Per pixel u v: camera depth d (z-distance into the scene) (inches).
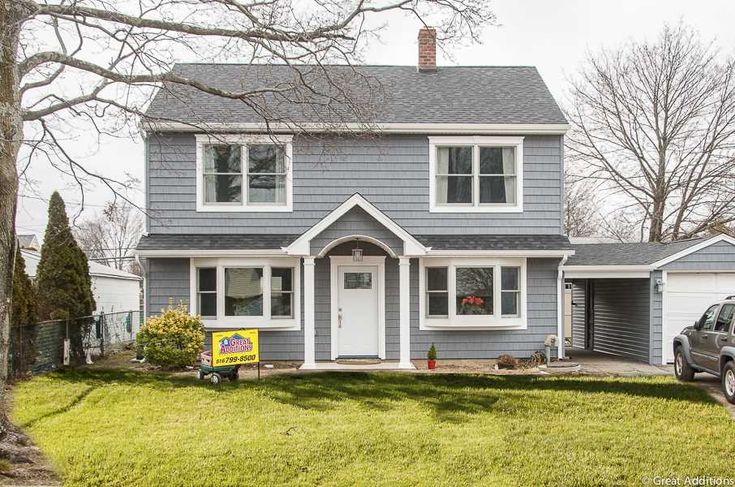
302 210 627.5
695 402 443.2
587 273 624.4
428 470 302.0
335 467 304.8
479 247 604.7
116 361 633.0
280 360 613.6
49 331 558.6
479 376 511.5
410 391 472.7
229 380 504.1
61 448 324.8
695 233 1095.6
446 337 621.0
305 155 626.5
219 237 615.5
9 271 336.2
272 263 609.9
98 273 924.0
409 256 572.4
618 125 1141.7
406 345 567.8
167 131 614.5
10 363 490.3
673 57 1067.3
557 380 503.5
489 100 677.3
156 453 319.9
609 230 1322.6
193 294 606.2
